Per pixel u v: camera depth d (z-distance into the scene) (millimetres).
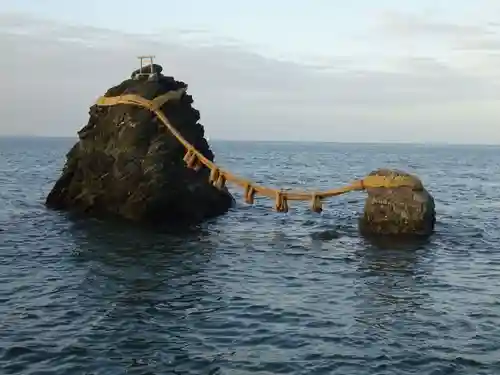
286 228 30531
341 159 137375
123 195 31484
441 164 118750
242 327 14891
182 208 31656
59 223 29922
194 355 13047
